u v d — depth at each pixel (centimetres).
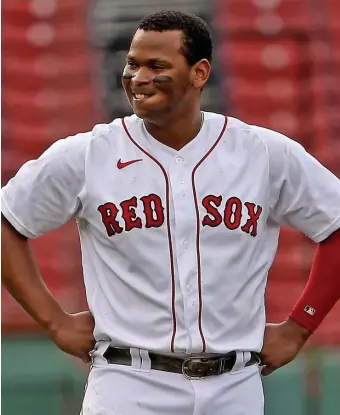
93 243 1262
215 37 3419
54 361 2597
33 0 3478
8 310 2756
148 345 1215
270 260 1299
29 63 3388
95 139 1264
